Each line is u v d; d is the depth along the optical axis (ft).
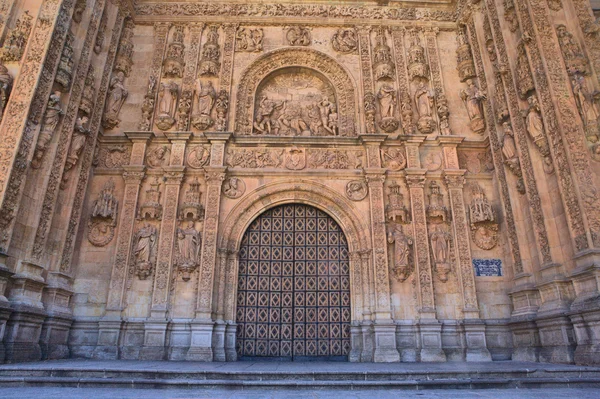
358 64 60.75
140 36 61.46
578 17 45.29
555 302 40.63
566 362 37.88
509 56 50.16
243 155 55.11
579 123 41.47
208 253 49.80
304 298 51.67
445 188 54.49
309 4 63.36
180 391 26.14
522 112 46.91
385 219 52.29
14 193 38.73
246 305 51.13
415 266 50.62
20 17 43.80
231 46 60.85
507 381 28.32
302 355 49.55
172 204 51.70
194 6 62.69
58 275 44.80
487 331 48.57
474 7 58.95
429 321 47.75
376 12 63.16
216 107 56.85
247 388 27.50
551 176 43.24
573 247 39.19
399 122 57.52
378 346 46.65
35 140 41.14
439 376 30.14
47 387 27.40
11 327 36.96
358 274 51.13
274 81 62.54
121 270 49.03
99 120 53.42
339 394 24.94
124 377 29.71
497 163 52.60
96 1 53.42
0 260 37.01
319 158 55.26
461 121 58.18
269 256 53.21
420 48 60.64
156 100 57.47
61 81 45.11
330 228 54.39
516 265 47.98
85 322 47.14
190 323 46.91
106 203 50.90
